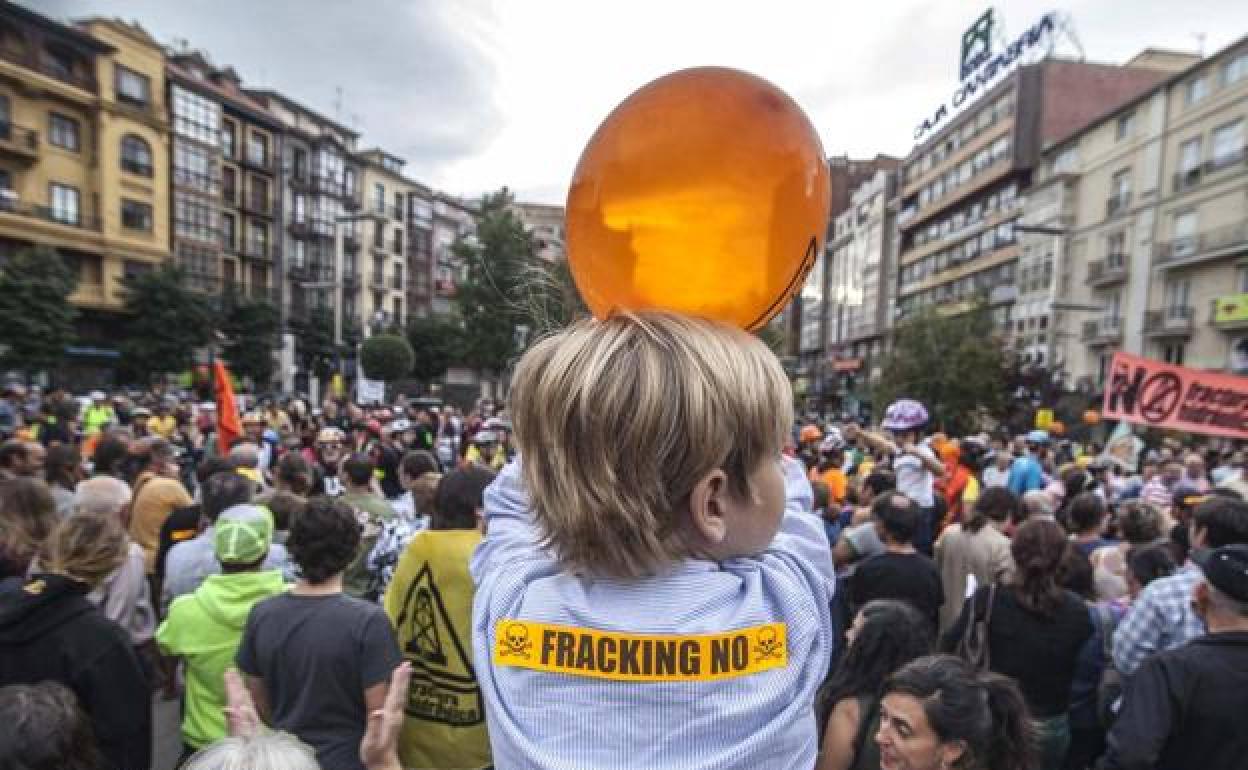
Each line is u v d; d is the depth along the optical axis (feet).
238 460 17.15
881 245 194.59
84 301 109.19
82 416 43.19
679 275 2.69
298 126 156.87
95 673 7.06
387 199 177.78
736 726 2.25
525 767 2.27
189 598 8.64
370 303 170.91
